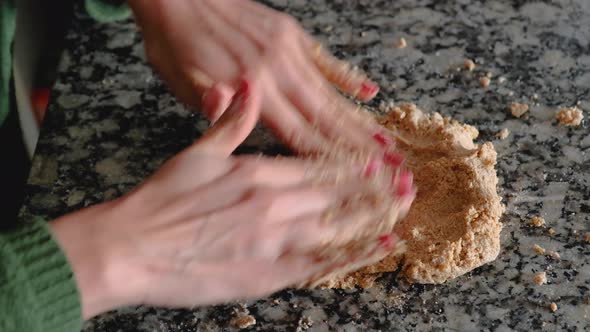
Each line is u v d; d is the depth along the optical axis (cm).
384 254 79
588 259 84
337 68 87
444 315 81
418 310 81
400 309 81
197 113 90
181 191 76
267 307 81
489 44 95
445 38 96
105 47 94
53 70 108
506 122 90
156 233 75
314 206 78
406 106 89
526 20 97
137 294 75
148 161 88
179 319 81
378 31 96
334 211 78
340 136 83
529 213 85
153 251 74
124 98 91
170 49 87
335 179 79
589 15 98
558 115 90
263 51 86
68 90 92
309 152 83
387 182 79
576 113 90
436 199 84
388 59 94
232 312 81
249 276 77
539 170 87
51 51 109
